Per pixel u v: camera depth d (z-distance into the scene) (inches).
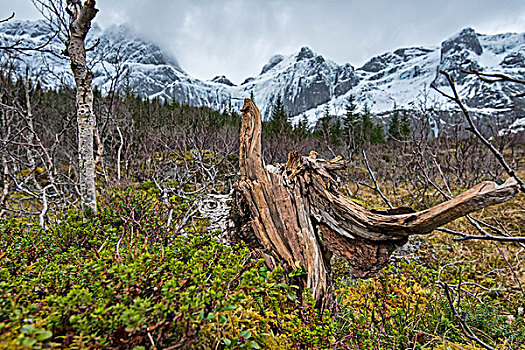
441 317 116.4
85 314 56.4
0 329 47.8
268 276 78.7
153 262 72.1
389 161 550.6
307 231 106.3
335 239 106.4
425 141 263.9
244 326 72.0
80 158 138.1
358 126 859.4
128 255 75.0
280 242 107.6
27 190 172.4
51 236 105.0
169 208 132.6
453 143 332.8
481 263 195.9
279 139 495.5
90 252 88.3
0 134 221.0
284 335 81.8
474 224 79.9
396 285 134.0
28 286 65.6
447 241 226.4
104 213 130.0
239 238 132.1
